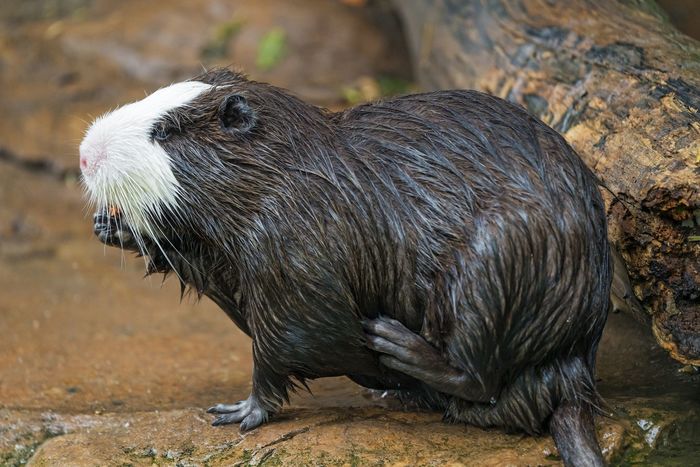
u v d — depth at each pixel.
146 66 18.48
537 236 7.43
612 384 8.76
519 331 7.55
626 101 8.74
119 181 7.89
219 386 9.99
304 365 8.05
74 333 11.90
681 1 12.27
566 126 9.25
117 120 8.00
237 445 8.08
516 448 7.72
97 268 14.35
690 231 7.70
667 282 7.92
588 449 7.41
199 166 7.82
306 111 8.02
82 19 20.47
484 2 12.14
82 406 9.62
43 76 18.69
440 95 8.18
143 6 20.22
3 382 10.34
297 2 19.44
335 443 7.88
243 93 8.00
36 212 15.71
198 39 18.83
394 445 7.82
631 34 9.79
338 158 7.80
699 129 7.90
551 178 7.60
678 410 8.06
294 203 7.71
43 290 13.48
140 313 12.62
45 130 17.25
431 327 7.72
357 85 18.05
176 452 8.11
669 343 7.98
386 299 7.82
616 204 8.22
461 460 7.54
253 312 7.98
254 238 7.77
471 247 7.48
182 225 8.02
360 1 19.72
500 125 7.83
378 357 8.10
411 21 15.88
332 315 7.74
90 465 8.06
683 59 8.95
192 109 7.92
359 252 7.69
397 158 7.77
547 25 10.67
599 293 7.72
